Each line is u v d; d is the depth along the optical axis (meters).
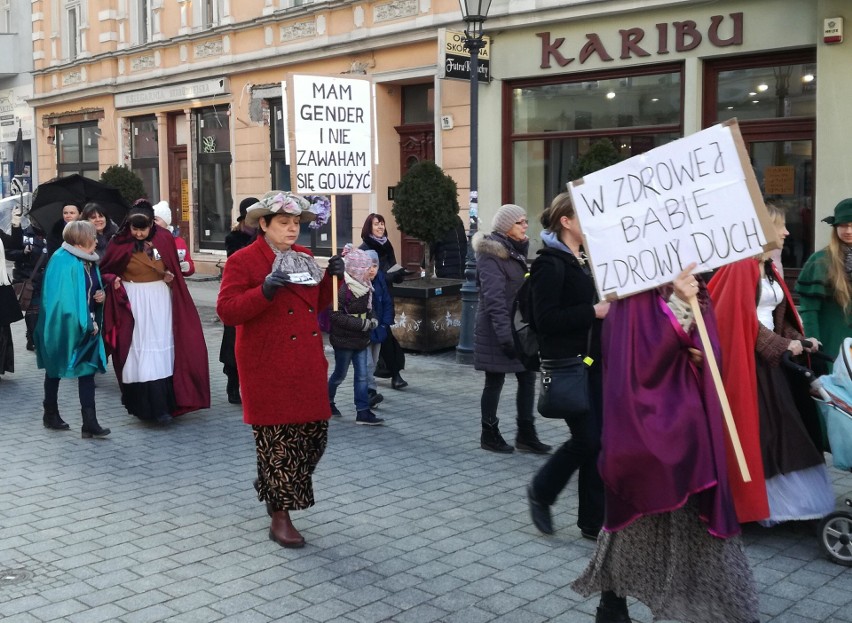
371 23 15.40
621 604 3.91
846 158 10.18
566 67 12.66
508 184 13.62
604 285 3.85
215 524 5.57
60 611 4.38
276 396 5.09
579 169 10.80
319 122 7.88
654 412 3.62
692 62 11.45
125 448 7.35
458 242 12.09
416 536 5.31
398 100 15.70
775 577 4.66
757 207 3.75
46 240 10.99
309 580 4.71
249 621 4.25
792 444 5.08
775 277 5.40
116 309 7.86
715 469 3.58
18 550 5.18
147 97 21.45
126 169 20.38
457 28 13.72
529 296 5.00
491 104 13.49
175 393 8.05
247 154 18.81
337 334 7.82
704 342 3.66
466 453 7.01
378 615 4.29
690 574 3.67
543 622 4.20
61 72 24.89
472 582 4.66
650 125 12.06
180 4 20.28
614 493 3.71
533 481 5.14
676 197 3.80
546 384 4.90
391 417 8.17
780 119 10.95
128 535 5.40
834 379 4.95
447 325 11.39
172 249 8.12
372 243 8.65
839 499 5.73
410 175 11.38
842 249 5.82
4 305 9.79
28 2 26.44
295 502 5.18
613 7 11.91
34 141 26.47
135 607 4.41
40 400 9.22
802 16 10.50
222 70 19.00
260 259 5.18
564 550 5.07
